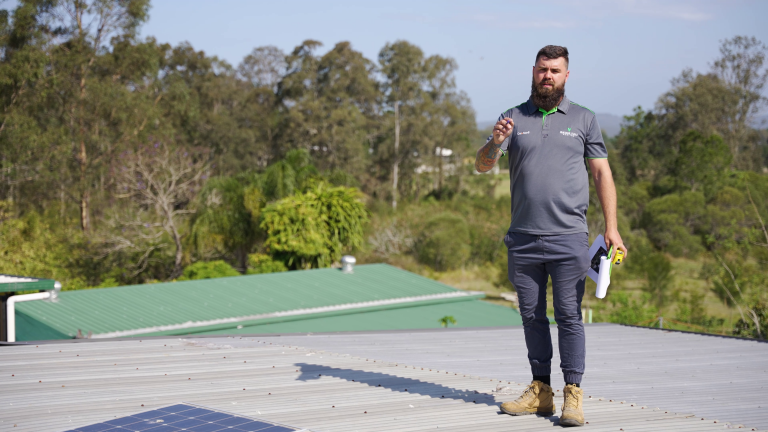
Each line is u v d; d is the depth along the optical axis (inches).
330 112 2010.3
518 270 107.8
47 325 442.3
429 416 101.2
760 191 1494.8
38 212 1139.9
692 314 797.2
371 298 605.6
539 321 108.0
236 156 1923.0
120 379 124.2
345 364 150.8
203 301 543.8
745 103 2007.9
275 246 840.3
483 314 599.5
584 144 105.4
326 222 869.2
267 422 93.9
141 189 979.3
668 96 2111.2
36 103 1169.4
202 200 948.6
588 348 217.6
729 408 114.0
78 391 112.8
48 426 90.5
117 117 1213.1
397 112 2110.0
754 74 1990.7
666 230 1482.5
